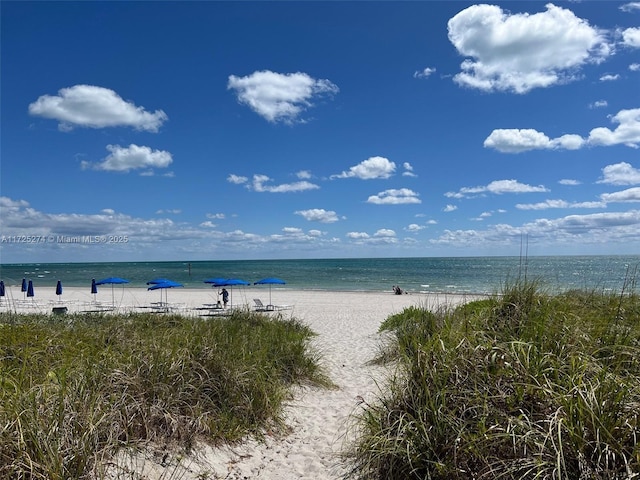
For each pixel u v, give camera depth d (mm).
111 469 3602
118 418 4066
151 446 4184
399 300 27984
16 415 3383
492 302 5637
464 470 3326
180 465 4090
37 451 3199
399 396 4152
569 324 4578
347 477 4121
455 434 3443
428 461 3426
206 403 5117
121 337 7090
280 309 22203
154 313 12664
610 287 6508
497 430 3318
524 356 3785
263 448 4914
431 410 3652
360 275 63938
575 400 3182
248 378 5852
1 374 4414
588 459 2844
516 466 3033
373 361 9219
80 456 3307
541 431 3150
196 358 5711
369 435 4125
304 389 7184
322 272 74312
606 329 4461
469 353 4023
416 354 4348
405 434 3666
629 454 2801
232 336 8016
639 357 3895
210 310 22094
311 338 12812
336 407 6488
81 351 5637
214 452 4527
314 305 24922
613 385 3264
